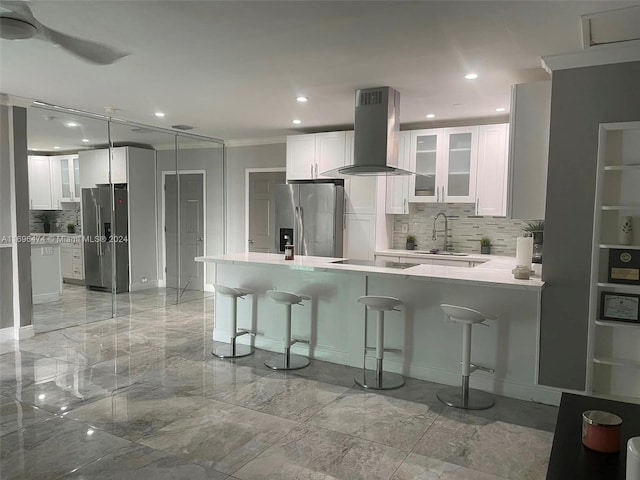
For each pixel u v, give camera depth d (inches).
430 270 146.6
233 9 96.6
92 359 162.4
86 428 110.8
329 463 96.4
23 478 89.7
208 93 167.3
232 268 183.0
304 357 166.7
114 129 221.8
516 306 131.9
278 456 99.0
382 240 231.5
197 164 274.4
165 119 217.3
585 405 73.8
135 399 128.3
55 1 92.8
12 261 182.9
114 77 147.2
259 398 129.9
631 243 121.0
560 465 56.4
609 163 123.0
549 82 129.1
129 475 91.0
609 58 117.2
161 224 253.4
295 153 243.0
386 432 110.7
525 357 131.5
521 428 113.7
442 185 213.2
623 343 123.6
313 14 99.2
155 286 253.1
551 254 125.7
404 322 148.4
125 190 231.8
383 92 156.9
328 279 161.6
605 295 122.3
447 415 120.6
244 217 283.0
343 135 228.4
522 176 133.7
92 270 216.2
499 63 130.3
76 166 204.1
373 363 154.0
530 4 92.4
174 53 124.1
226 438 106.6
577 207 122.6
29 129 183.0
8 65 134.9
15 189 179.9
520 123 133.0
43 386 137.2
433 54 123.6
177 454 99.3
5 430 109.5
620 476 53.8
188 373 149.7
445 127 218.1
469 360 128.2
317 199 227.6
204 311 240.4
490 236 218.8
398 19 101.0
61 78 148.3
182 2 93.5
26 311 187.0
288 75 144.5
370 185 224.7
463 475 92.8
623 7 93.1
